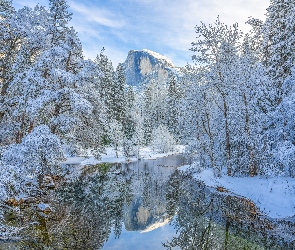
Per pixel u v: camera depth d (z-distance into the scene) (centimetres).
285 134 1431
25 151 1309
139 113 6494
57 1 1888
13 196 1299
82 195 1781
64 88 1636
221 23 2055
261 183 1645
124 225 1259
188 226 1227
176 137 5494
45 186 1728
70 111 1834
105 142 4278
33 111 1430
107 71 4947
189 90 2342
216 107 2291
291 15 1758
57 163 1667
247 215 1297
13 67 1559
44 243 966
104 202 1666
